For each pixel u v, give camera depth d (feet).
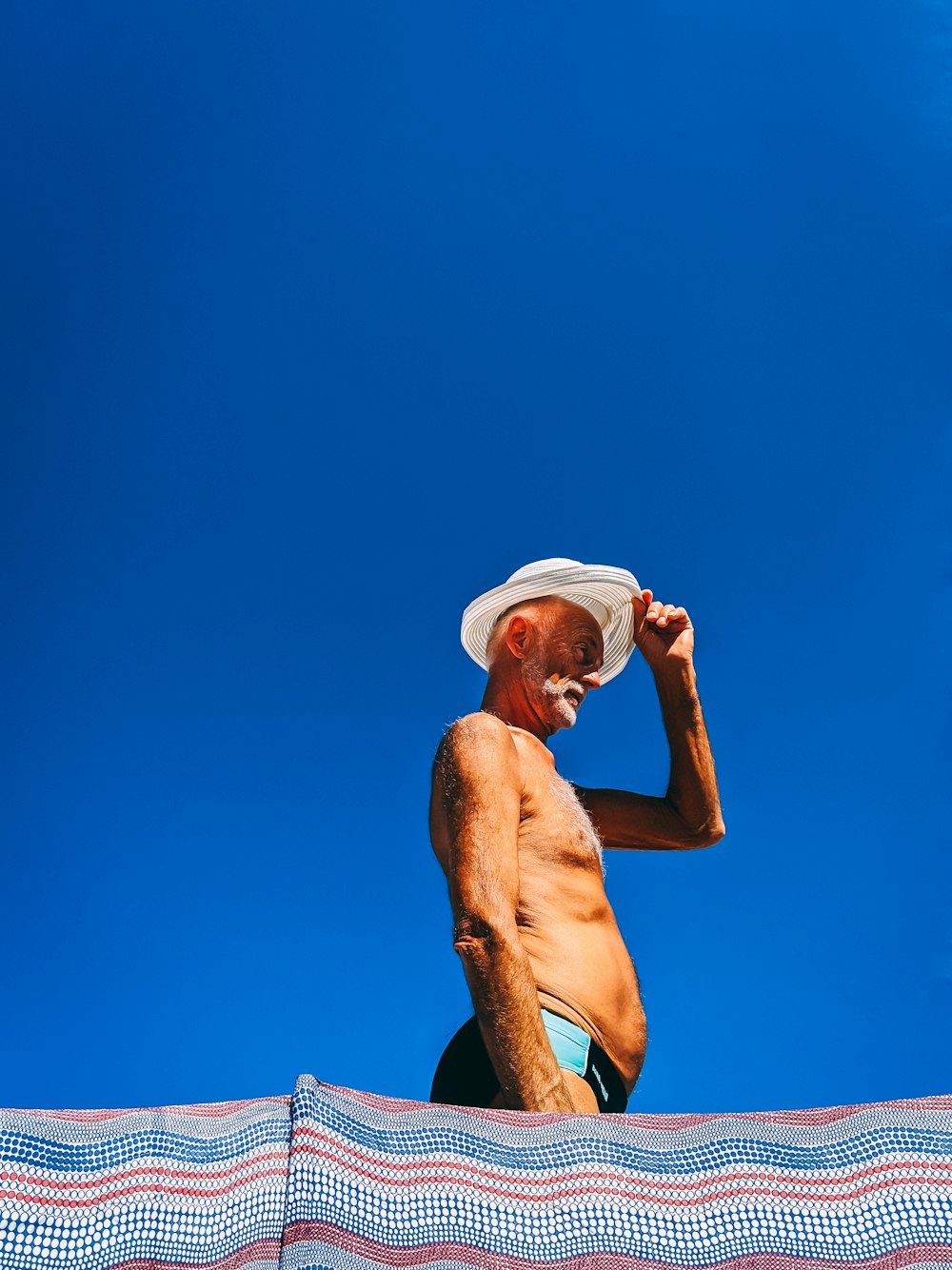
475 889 10.73
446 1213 7.28
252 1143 7.41
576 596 14.28
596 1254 7.30
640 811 14.75
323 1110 7.45
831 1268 7.34
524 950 10.53
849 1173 7.65
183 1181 7.15
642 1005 11.93
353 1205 7.18
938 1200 7.55
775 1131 7.83
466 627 14.37
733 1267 7.32
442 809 11.88
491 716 12.16
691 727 14.78
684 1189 7.57
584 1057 10.85
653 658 14.92
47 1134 7.09
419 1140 7.52
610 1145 7.69
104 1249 6.86
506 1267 7.17
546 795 12.23
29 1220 6.83
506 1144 7.61
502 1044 10.02
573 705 13.70
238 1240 7.09
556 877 11.78
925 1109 7.89
